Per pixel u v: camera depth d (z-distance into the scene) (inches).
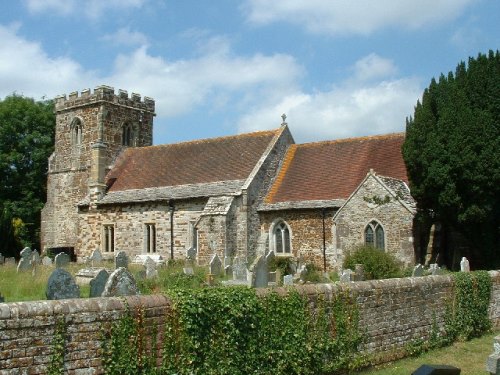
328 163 1449.3
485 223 1095.0
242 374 437.1
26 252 1114.7
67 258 1164.5
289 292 486.6
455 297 681.0
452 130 1077.1
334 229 1283.2
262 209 1406.3
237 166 1493.6
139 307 384.5
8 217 1817.2
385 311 579.5
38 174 2188.7
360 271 989.8
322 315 512.7
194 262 1323.8
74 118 1788.9
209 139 1649.9
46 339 341.4
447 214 1107.3
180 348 402.0
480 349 644.1
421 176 1120.2
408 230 1136.8
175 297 407.5
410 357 598.9
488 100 1090.1
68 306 353.7
